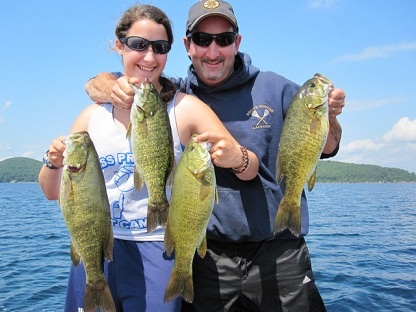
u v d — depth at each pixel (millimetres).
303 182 978
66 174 887
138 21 994
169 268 989
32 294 2453
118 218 1003
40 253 3713
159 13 1011
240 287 1175
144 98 898
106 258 924
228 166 935
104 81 1036
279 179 1003
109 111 1000
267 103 1182
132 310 974
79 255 917
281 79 1212
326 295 2326
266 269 1176
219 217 1146
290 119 983
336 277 2717
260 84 1201
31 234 4945
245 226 1142
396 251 3723
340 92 992
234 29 1153
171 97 1004
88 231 903
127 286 994
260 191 1148
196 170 882
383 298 2250
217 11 1117
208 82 1191
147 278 982
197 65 1173
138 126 900
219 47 1138
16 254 3670
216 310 1184
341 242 4273
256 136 1163
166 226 914
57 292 2490
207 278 1182
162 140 920
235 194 1143
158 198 922
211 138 899
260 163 1148
